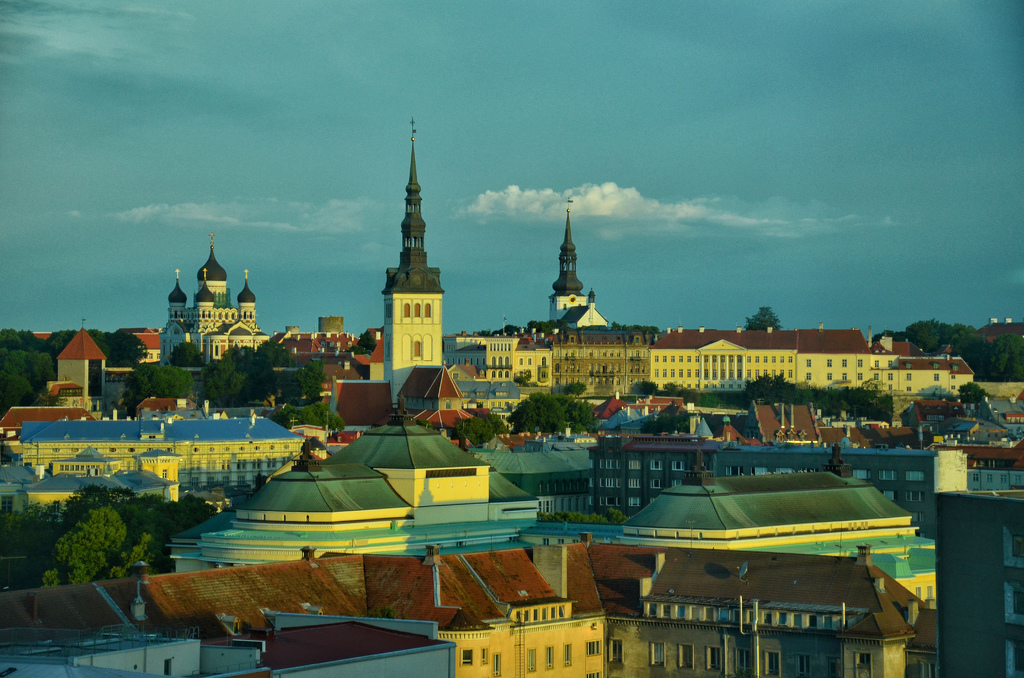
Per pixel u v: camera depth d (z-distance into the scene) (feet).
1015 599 539.29
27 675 481.05
